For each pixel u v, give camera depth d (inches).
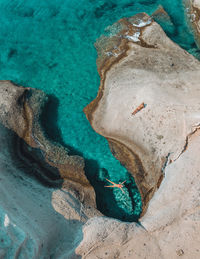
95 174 609.9
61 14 826.2
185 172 506.9
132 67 671.1
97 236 477.7
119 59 699.4
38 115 660.1
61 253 474.6
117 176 601.9
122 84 650.2
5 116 641.6
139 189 567.8
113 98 642.8
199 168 501.0
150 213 501.7
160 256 449.7
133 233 478.0
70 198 550.6
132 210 565.6
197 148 523.2
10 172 571.8
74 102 693.9
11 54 775.7
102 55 727.7
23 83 727.7
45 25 813.2
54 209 524.4
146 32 727.1
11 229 463.2
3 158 589.3
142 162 573.3
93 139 644.7
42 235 477.7
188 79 618.8
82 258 464.8
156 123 576.4
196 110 556.7
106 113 637.9
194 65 650.8
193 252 438.0
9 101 658.8
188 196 483.5
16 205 507.5
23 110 660.7
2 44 794.2
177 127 555.8
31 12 838.5
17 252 446.6
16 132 634.2
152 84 622.2
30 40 795.4
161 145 557.3
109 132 621.6
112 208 573.0
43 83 724.0
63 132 657.6
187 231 456.4
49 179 582.2
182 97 586.2
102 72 701.9
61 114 681.6
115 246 468.8
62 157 606.2
